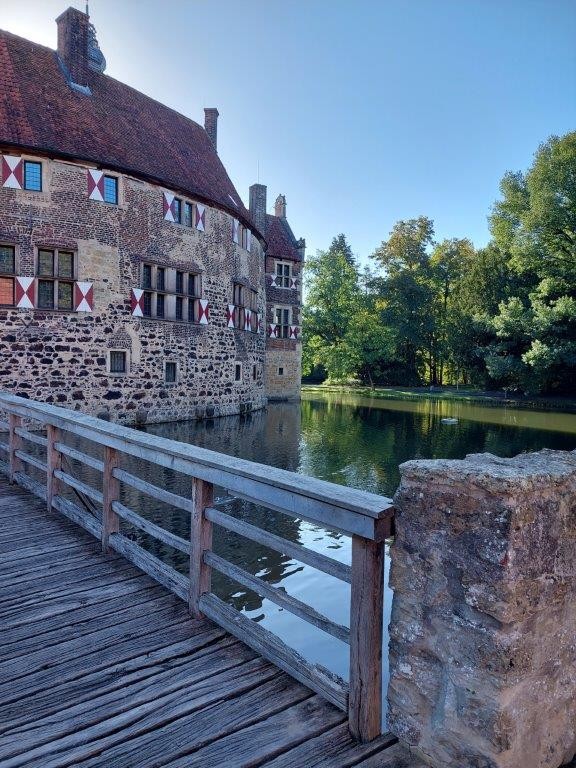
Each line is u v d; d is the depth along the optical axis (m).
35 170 16.17
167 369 19.61
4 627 3.31
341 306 46.09
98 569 4.20
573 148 31.20
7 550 4.59
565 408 30.34
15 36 18.14
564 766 2.16
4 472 7.34
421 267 53.31
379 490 10.55
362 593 2.32
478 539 1.89
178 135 23.08
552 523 1.95
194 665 2.91
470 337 41.84
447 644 2.03
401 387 49.59
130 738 2.36
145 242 18.45
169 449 3.52
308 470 12.26
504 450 15.45
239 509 9.30
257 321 26.47
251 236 25.45
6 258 15.84
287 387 33.81
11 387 15.71
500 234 37.59
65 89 18.34
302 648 4.96
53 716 2.51
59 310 16.50
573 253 32.78
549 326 32.97
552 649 2.03
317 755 2.25
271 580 6.49
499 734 1.88
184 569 6.54
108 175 17.50
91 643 3.13
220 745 2.31
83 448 13.38
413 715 2.18
